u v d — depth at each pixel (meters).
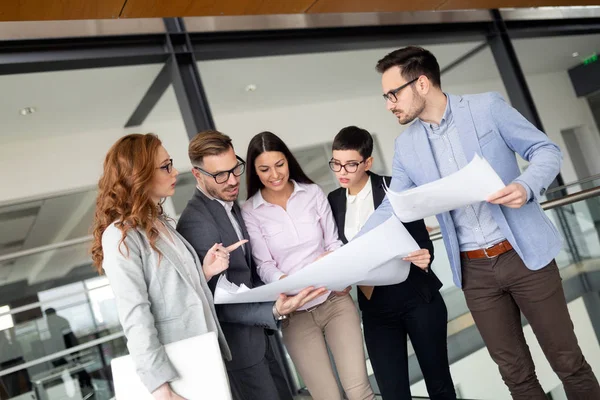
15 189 5.57
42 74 4.41
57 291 4.54
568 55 9.34
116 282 1.65
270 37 4.32
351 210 2.53
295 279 1.84
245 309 2.00
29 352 4.14
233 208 2.19
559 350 2.05
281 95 7.02
